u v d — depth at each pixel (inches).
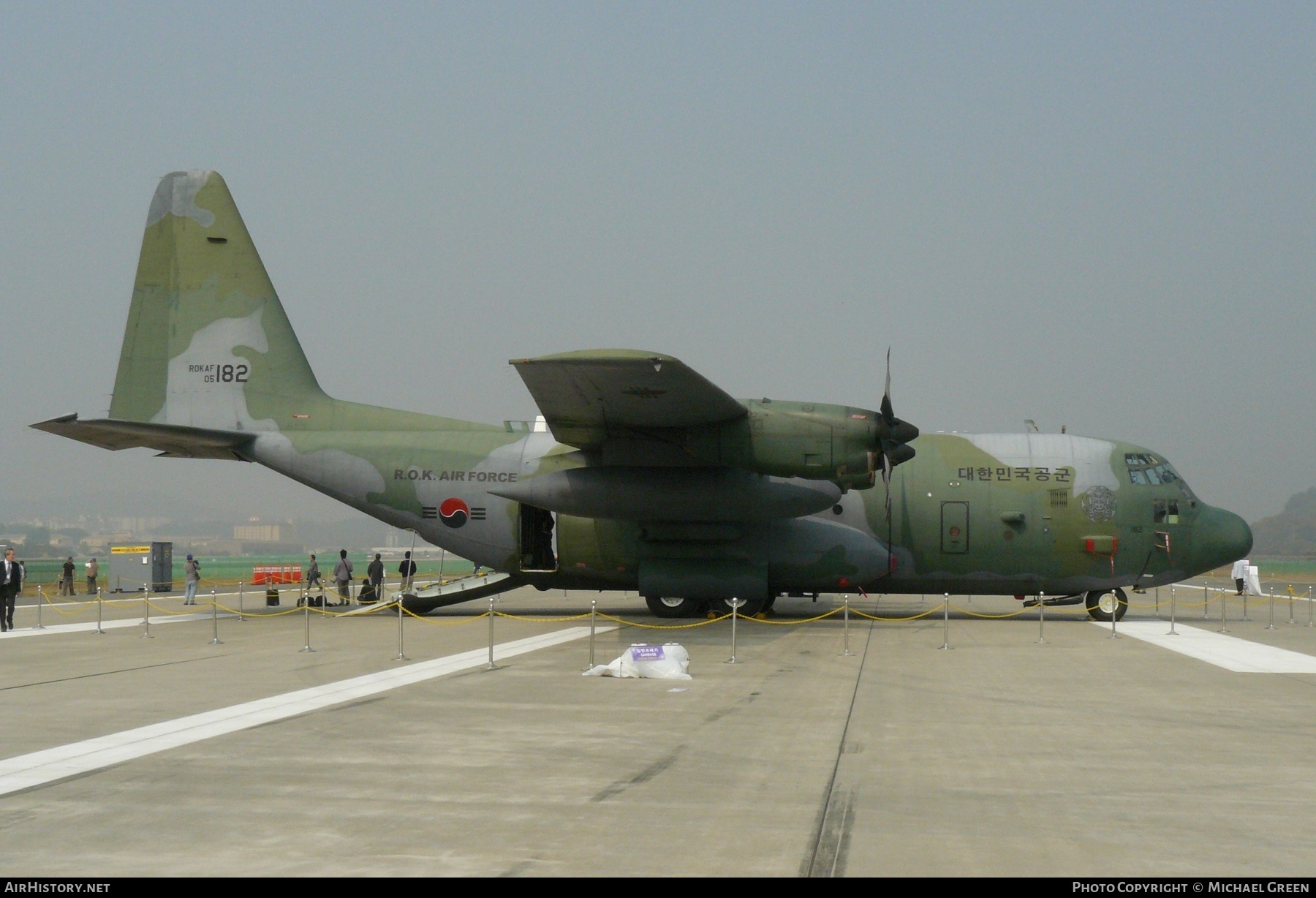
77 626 949.8
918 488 933.8
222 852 257.4
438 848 261.4
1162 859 253.9
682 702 491.5
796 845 264.8
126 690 528.7
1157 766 356.5
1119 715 459.5
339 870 243.3
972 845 265.4
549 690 530.0
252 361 1016.9
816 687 542.3
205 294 1023.6
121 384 1023.6
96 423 916.6
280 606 1259.2
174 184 1031.0
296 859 251.9
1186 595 1630.2
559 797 312.8
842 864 249.1
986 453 949.2
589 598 1392.7
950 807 302.4
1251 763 361.4
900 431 840.9
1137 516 927.7
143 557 1625.2
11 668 625.9
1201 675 593.0
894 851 260.2
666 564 932.0
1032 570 935.0
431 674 592.7
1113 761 364.5
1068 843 267.1
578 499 869.2
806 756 371.2
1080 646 751.1
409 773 343.3
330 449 992.2
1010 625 935.7
